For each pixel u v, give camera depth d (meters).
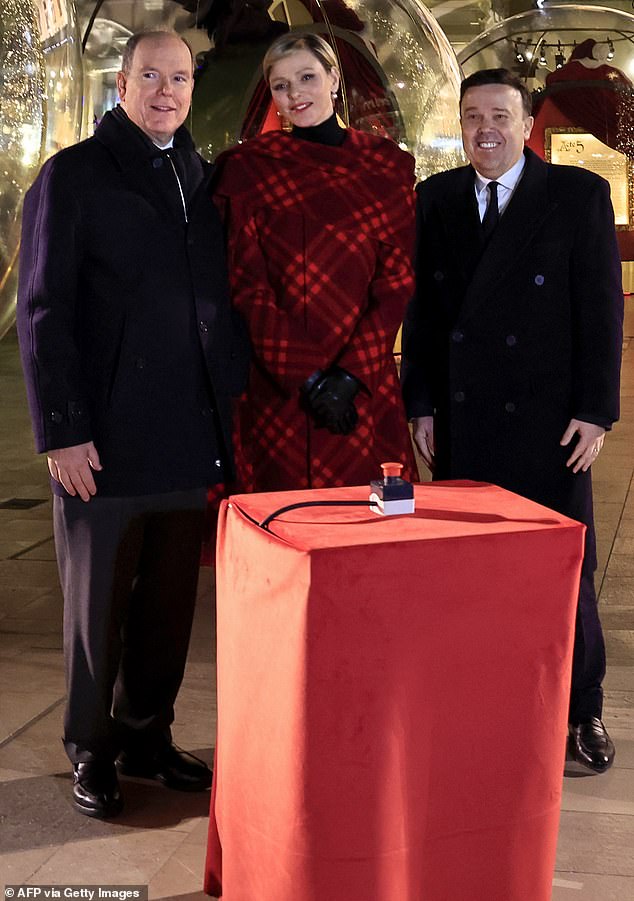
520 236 2.66
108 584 2.43
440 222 2.77
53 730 2.88
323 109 2.72
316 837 1.76
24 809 2.48
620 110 13.46
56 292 2.32
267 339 2.59
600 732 2.70
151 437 2.41
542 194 2.66
